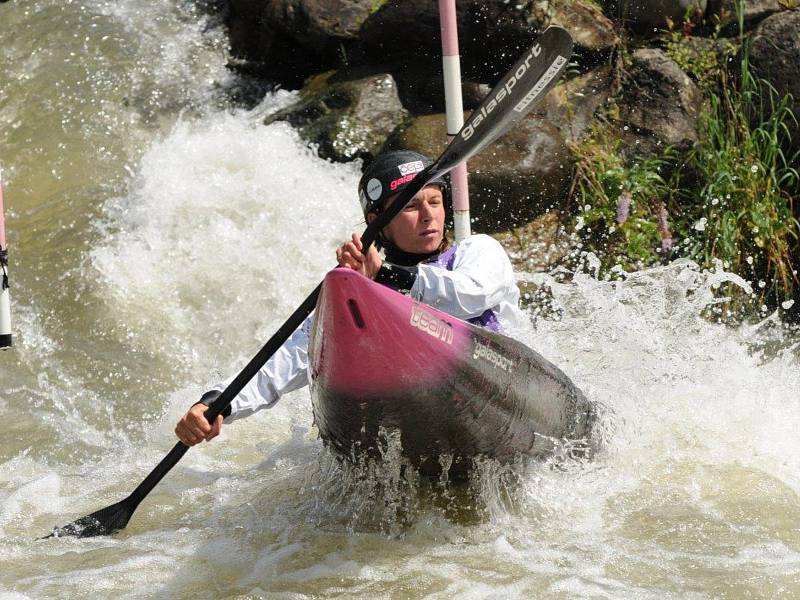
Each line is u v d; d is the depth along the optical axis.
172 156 23.59
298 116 24.30
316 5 25.05
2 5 28.69
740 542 12.59
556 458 13.80
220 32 27.78
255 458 16.12
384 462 12.62
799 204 22.84
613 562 12.18
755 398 16.98
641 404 16.19
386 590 11.72
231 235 22.19
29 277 21.34
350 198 22.94
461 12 23.06
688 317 19.52
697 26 24.25
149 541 13.34
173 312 20.81
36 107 25.78
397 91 23.97
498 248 13.48
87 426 17.86
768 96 22.86
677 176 22.78
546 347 17.09
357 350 11.21
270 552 12.81
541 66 11.66
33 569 12.65
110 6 28.66
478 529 13.09
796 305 22.23
